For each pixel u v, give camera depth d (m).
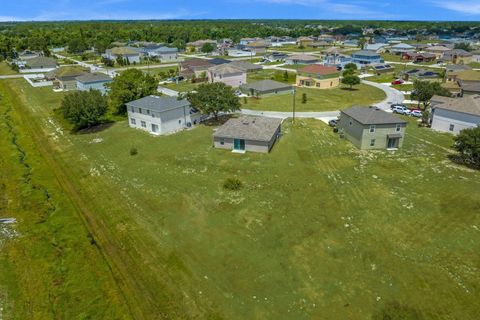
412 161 47.00
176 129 61.53
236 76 103.69
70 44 176.50
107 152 52.59
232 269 27.95
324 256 29.00
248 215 35.09
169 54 164.00
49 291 26.55
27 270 28.81
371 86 100.75
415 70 111.44
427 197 37.59
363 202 37.00
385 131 50.59
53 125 66.25
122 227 34.06
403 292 25.06
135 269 28.52
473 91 74.94
